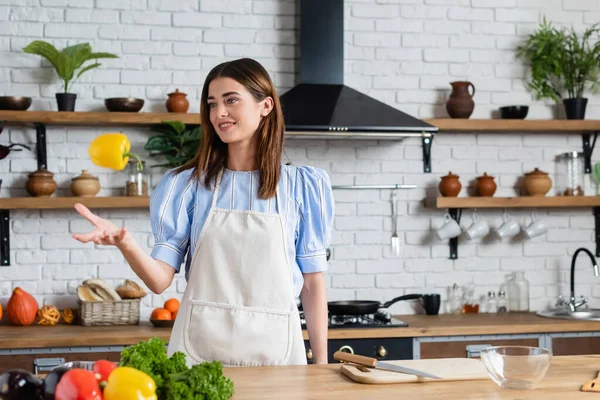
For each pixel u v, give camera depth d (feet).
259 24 14.52
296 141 14.51
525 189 14.89
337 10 14.19
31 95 13.87
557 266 15.33
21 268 13.76
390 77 14.88
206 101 7.71
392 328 12.69
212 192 7.66
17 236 13.78
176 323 7.51
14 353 11.76
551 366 6.56
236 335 7.29
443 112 15.02
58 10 13.98
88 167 13.97
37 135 13.69
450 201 14.16
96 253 13.98
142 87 14.19
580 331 13.28
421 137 14.85
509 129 14.55
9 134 13.82
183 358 5.09
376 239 14.74
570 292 15.21
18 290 13.16
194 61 14.34
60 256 13.87
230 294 7.39
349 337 12.46
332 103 13.43
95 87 14.05
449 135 15.02
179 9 14.33
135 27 14.20
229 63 7.57
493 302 14.93
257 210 7.60
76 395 4.38
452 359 6.70
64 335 12.07
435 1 15.06
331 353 12.46
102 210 14.07
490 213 15.14
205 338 7.31
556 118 15.37
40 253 13.82
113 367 4.67
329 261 14.58
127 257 6.46
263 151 7.66
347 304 12.94
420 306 14.80
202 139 7.77
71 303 13.87
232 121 7.43
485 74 15.19
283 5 14.58
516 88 15.28
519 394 5.47
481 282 15.06
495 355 5.63
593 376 6.10
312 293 7.93
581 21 15.42
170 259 7.53
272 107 7.68
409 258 14.84
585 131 15.31
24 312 13.06
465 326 12.94
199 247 7.52
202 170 7.69
